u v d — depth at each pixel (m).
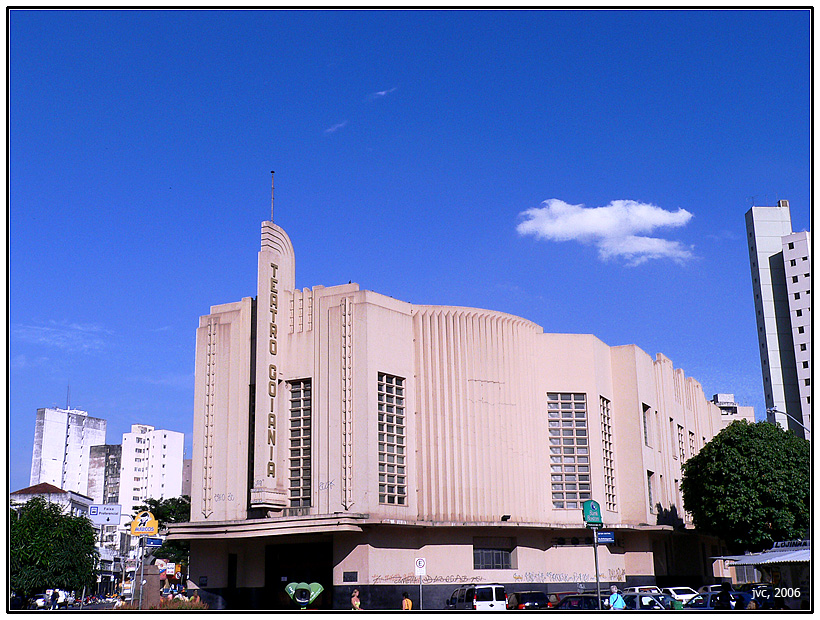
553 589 54.31
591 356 60.44
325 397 51.03
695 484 61.00
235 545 52.75
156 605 49.94
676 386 74.56
